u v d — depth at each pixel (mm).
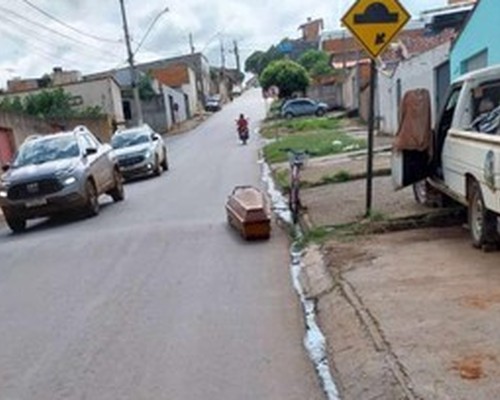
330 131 35125
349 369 5125
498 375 4520
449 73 21094
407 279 7020
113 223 13758
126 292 8062
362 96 41656
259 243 10227
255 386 5121
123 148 24078
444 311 5867
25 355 6207
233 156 29172
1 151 27141
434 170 9734
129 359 5867
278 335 6168
